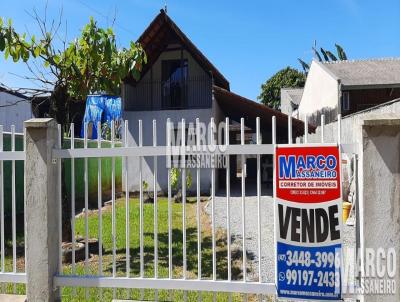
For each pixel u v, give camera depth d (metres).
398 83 19.16
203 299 4.14
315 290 3.33
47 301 3.78
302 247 3.36
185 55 15.29
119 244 6.65
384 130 3.13
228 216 3.56
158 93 15.32
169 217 3.67
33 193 3.80
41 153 3.79
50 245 3.82
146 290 4.38
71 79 6.05
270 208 10.32
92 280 3.79
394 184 3.12
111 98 15.34
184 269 3.65
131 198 13.48
